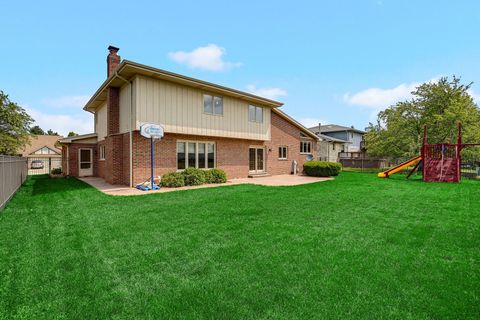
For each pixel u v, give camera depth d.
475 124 18.80
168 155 12.27
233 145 15.34
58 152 42.28
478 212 6.59
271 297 2.67
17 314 2.42
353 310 2.44
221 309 2.47
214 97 13.62
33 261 3.56
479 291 2.77
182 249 3.98
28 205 7.18
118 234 4.69
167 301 2.60
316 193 9.43
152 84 11.13
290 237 4.54
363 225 5.34
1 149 23.75
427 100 20.95
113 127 12.68
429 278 3.06
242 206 7.05
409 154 21.42
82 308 2.50
